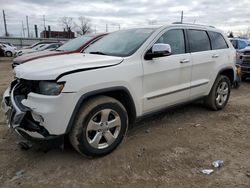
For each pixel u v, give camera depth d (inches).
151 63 155.9
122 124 144.6
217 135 170.9
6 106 142.7
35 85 126.3
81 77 125.5
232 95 294.2
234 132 176.6
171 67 167.5
